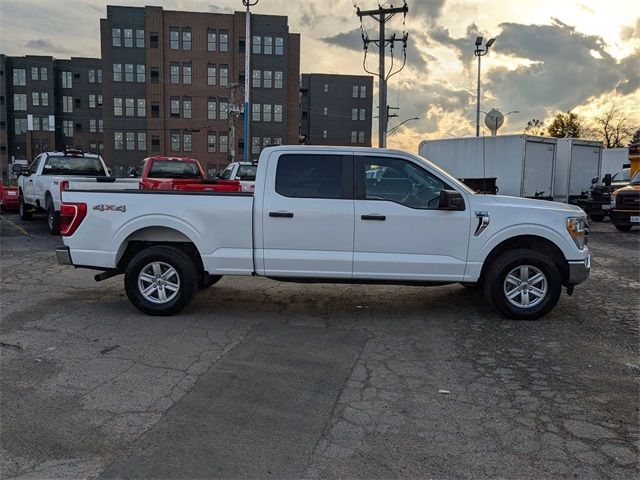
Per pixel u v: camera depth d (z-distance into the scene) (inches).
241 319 239.0
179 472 118.8
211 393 159.6
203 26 2402.8
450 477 118.3
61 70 2866.6
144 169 591.8
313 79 3122.5
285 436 135.0
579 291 302.5
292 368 180.5
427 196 235.8
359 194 234.5
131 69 2411.4
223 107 2443.4
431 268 233.5
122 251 243.1
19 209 733.3
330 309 258.5
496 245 234.4
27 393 158.2
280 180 236.1
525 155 749.9
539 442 133.6
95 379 168.9
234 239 236.1
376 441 133.2
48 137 2847.0
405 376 175.0
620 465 123.3
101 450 127.7
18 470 119.1
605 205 733.3
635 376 176.9
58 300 269.1
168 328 223.6
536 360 191.0
